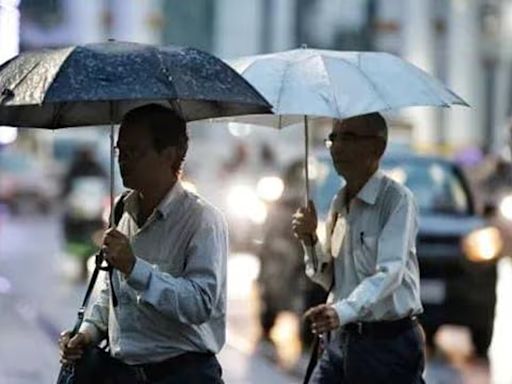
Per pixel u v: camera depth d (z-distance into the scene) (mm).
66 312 35938
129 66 11156
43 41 80562
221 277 11883
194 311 11641
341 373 13844
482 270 28859
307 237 14102
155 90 11039
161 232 11891
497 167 56406
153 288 11500
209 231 11844
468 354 29875
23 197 87500
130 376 12000
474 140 91312
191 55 11453
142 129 11789
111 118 12422
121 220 12188
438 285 28688
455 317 28875
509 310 37844
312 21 91312
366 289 13234
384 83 13203
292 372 27000
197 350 11977
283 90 13047
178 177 11984
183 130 11945
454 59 90062
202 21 95375
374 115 13688
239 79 11531
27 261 51938
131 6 92938
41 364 27625
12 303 37844
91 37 88375
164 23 94500
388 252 13422
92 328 12523
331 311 13117
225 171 69750
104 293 12578
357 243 13672
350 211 13766
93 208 46625
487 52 92000
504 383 26250
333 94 13000
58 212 82750
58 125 12797
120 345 12008
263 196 35844
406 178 30688
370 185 13656
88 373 12062
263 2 94375
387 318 13555
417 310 13695
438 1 88875
